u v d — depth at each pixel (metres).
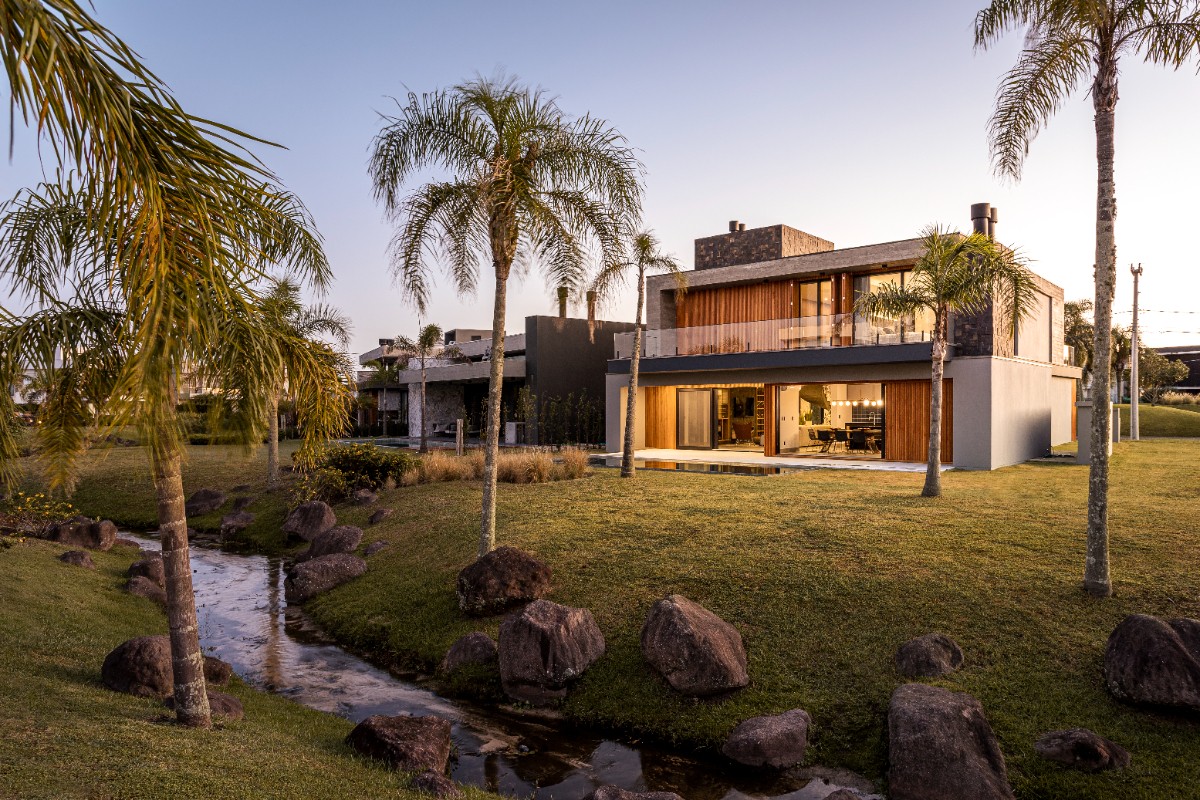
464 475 16.80
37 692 5.19
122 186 3.01
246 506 16.67
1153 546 8.48
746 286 24.30
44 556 10.75
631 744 6.21
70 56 2.46
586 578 8.98
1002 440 18.23
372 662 8.27
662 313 25.89
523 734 6.43
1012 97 8.62
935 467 12.32
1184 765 4.96
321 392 5.70
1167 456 19.02
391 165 8.84
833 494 12.80
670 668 6.62
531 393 30.20
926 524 9.98
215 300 3.99
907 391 19.73
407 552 11.16
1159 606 6.87
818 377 20.84
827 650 6.89
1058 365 24.25
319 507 14.07
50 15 2.35
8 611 7.65
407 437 38.56
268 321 5.24
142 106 3.04
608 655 7.37
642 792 5.30
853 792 5.26
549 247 9.15
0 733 4.05
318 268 5.72
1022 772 5.12
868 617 7.28
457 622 8.59
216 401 4.43
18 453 4.50
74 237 5.32
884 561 8.48
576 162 8.89
